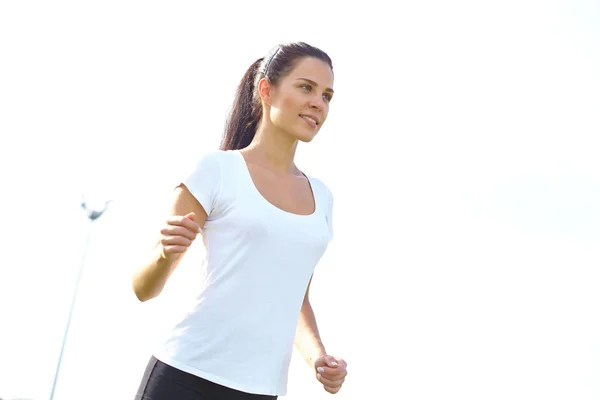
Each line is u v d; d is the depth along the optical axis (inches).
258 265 91.7
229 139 106.5
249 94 106.0
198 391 89.1
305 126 98.3
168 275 90.6
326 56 101.3
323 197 104.0
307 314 105.9
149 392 90.1
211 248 92.6
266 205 93.0
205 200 91.7
